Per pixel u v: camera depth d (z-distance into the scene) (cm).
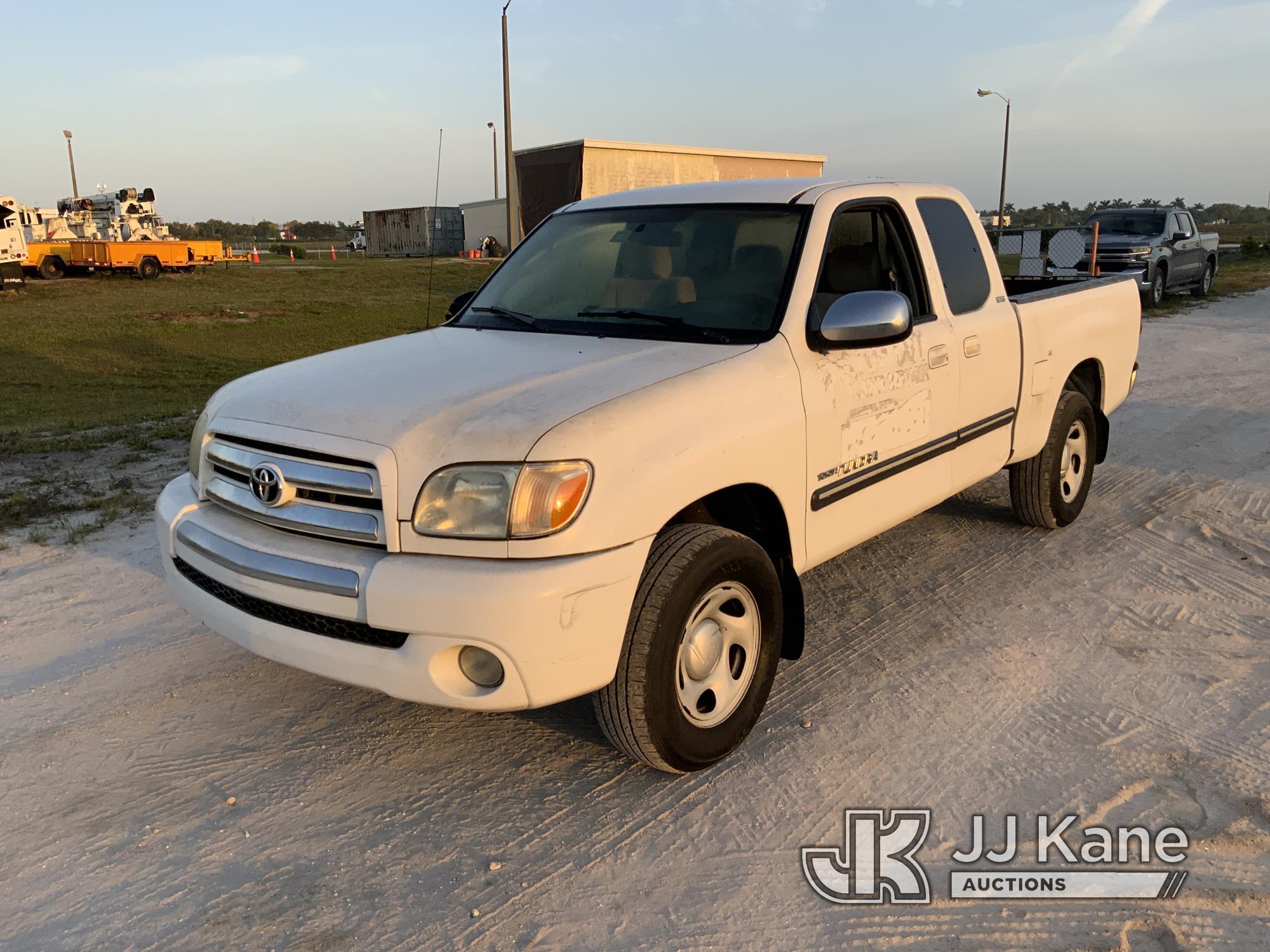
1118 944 257
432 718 378
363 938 262
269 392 342
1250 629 439
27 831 309
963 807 315
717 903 274
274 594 305
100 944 261
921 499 433
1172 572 509
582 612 283
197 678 411
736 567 325
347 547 300
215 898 278
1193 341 1422
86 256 3484
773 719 371
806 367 360
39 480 730
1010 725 362
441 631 280
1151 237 1917
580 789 329
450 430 294
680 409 313
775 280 376
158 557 560
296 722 375
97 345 1789
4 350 1716
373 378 342
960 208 484
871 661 416
